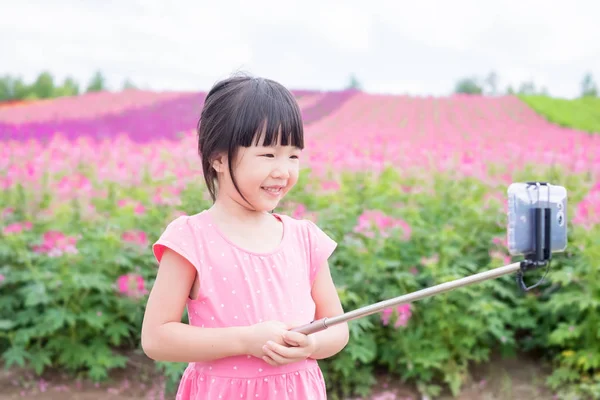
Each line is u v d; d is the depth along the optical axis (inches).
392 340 158.6
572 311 159.8
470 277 54.6
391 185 209.0
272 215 69.9
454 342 155.9
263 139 60.3
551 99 418.6
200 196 160.2
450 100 427.2
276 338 58.7
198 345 59.9
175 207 161.6
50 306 157.9
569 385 152.9
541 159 241.6
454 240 171.6
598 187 192.9
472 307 152.8
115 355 161.8
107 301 155.9
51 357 162.4
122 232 169.0
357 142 294.8
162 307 62.1
